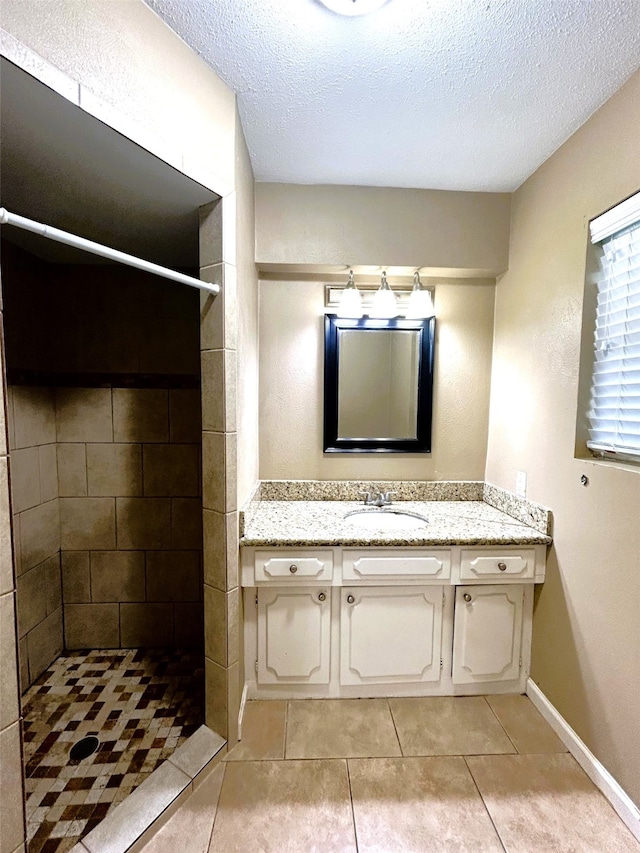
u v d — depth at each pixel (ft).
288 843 3.83
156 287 6.77
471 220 6.31
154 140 3.52
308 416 6.91
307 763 4.67
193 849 3.78
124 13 3.24
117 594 6.96
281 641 5.51
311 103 4.43
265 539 5.12
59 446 6.75
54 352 6.66
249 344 5.66
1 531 2.63
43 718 5.38
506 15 3.36
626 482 4.07
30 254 6.17
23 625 5.92
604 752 4.35
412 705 5.57
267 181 6.07
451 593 5.59
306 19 3.41
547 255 5.40
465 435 7.04
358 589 5.47
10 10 2.60
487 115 4.60
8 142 3.35
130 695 5.84
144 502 6.89
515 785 4.43
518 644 5.73
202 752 4.62
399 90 4.22
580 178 4.75
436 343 6.95
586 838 3.90
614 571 4.24
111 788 4.35
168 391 6.81
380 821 4.03
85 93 2.99
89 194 4.25
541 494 5.53
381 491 6.93
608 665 4.31
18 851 2.78
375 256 6.23
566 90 4.19
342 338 6.82
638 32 3.50
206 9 3.37
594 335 4.74
